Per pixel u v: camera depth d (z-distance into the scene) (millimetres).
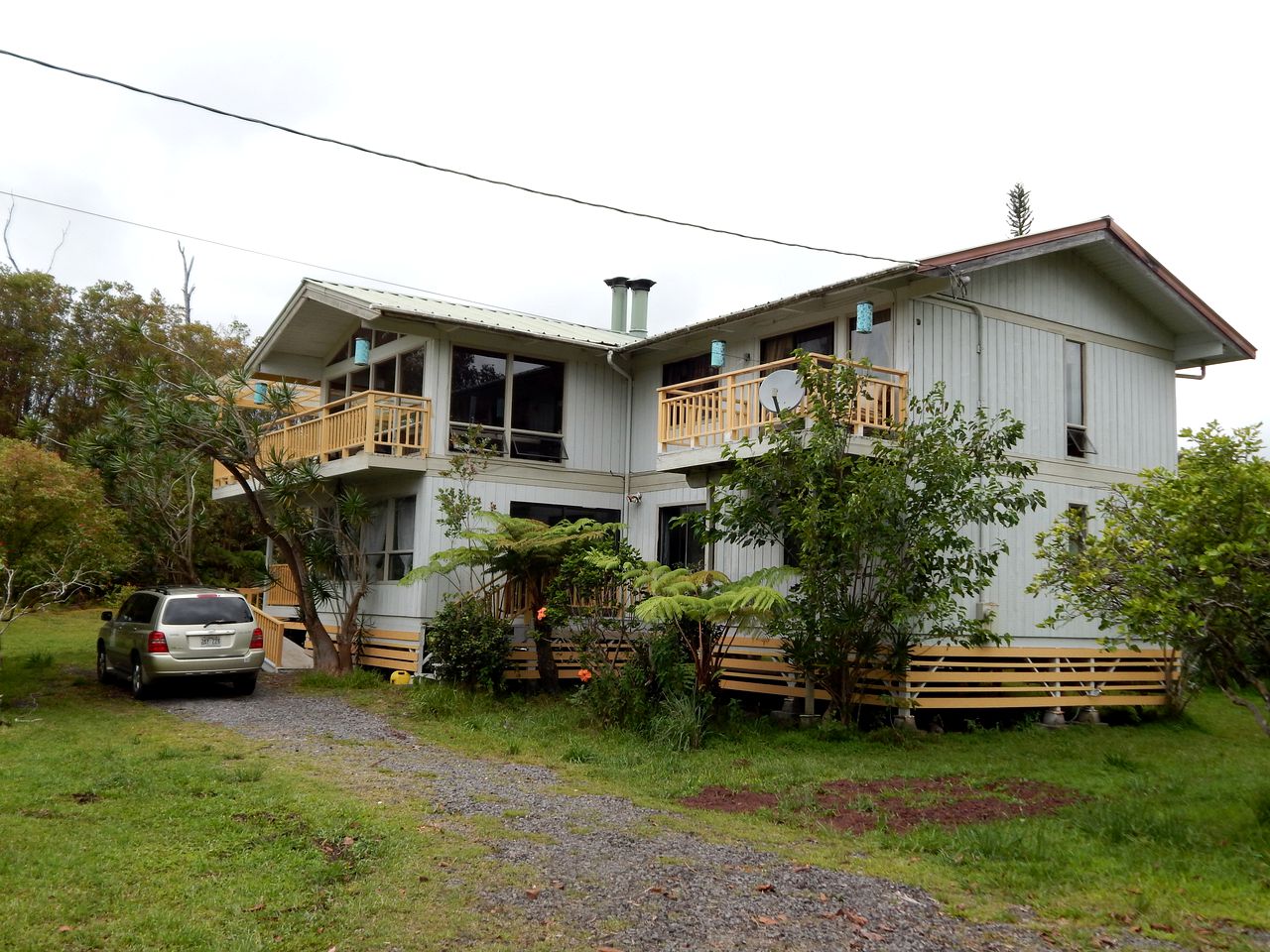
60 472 14180
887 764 11250
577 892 6359
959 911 6266
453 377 17969
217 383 18000
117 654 15891
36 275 33656
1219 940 5867
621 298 23125
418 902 6027
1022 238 14867
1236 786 10148
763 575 13438
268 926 5551
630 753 11531
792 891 6582
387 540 18562
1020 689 14617
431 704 14094
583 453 19141
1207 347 17781
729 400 14852
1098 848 7754
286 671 18250
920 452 12742
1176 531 7789
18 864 6312
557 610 13992
